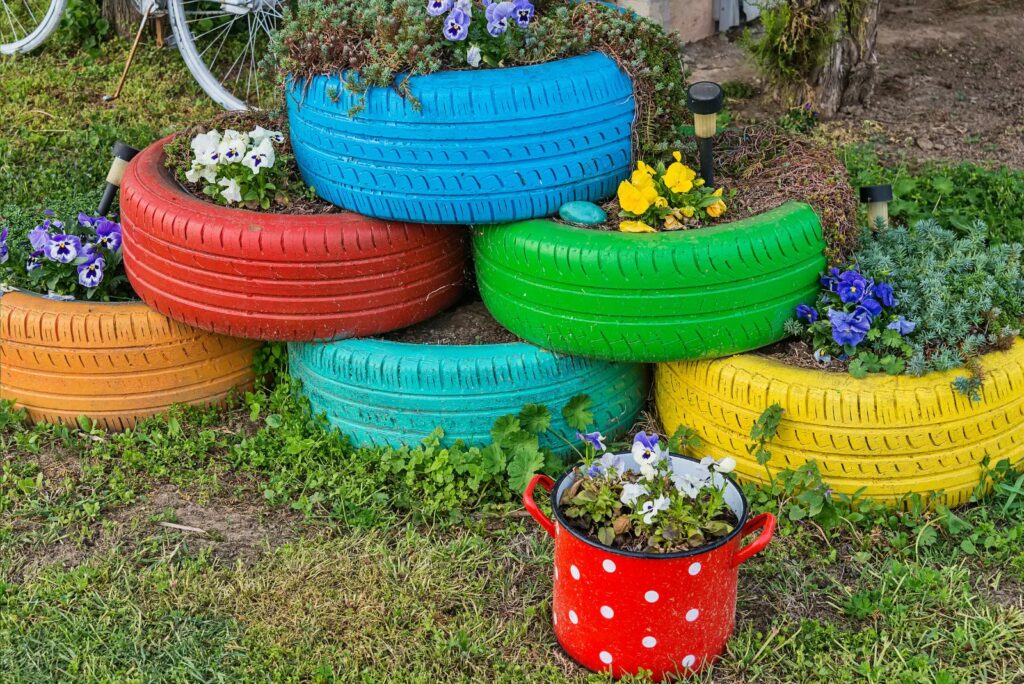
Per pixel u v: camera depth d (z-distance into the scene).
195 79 4.89
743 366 3.21
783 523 3.20
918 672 2.94
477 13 3.28
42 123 4.62
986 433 3.18
